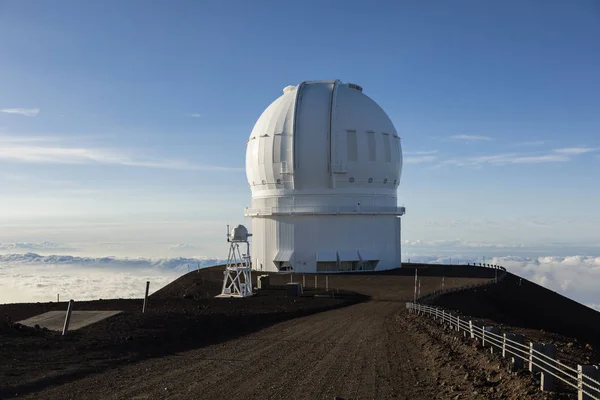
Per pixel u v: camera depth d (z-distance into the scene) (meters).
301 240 64.62
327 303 39.84
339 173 63.56
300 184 64.38
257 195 67.75
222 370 17.66
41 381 15.67
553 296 57.62
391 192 68.12
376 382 16.08
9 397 14.05
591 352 29.02
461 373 16.81
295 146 63.91
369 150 64.56
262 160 66.00
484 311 42.72
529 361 15.76
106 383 15.77
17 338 21.44
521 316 46.22
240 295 43.16
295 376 16.83
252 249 69.38
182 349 21.78
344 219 64.62
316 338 24.62
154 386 15.45
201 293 49.84
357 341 23.67
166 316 29.23
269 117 67.69
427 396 14.59
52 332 23.62
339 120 64.06
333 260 63.56
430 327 26.36
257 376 16.80
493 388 14.91
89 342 21.73
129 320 27.31
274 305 37.97
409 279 56.62
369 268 65.81
